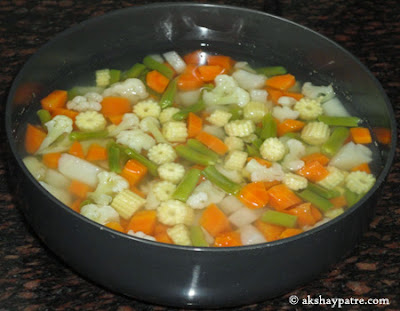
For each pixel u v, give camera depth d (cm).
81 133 56
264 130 58
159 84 61
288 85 62
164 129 57
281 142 57
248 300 48
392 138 53
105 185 53
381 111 56
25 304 52
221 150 56
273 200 53
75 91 60
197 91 61
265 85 62
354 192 54
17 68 68
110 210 52
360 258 56
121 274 46
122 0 76
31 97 57
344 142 58
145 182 54
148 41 63
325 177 55
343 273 55
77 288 53
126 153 55
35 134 56
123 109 59
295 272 47
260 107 60
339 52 60
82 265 47
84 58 61
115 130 57
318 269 48
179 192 53
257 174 54
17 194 50
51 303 52
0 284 53
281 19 61
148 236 51
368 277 55
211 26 63
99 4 76
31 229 56
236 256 45
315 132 58
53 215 47
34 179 47
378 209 59
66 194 53
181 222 52
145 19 62
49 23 73
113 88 60
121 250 45
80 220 45
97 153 55
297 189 54
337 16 76
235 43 64
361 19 76
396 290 54
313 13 76
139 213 52
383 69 71
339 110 60
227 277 46
